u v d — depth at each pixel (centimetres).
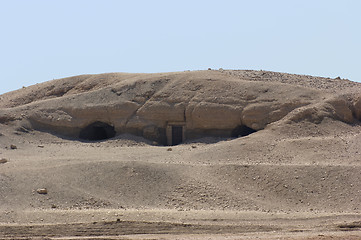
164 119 7519
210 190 5100
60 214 4400
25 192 4962
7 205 4716
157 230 3912
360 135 6212
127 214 4400
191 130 7406
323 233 3788
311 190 5044
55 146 7131
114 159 6000
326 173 5197
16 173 5300
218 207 4844
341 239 3509
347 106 6994
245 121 7119
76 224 4069
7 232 3878
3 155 6397
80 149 6894
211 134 7356
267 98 7188
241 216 4400
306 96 7125
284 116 6931
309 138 6312
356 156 5641
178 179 5288
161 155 6278
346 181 5062
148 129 7444
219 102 7319
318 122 6744
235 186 5191
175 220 4247
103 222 4091
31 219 4294
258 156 5966
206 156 6050
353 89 7438
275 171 5319
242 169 5400
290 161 5741
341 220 4281
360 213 4562
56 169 5412
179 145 7088
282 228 4012
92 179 5238
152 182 5228
